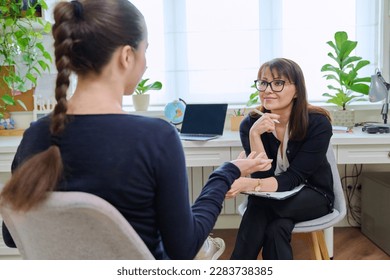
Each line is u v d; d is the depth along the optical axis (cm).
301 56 247
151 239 71
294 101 150
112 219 59
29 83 234
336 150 185
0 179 197
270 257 137
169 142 66
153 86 239
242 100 254
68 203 57
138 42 71
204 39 251
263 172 155
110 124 65
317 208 144
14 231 71
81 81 69
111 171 63
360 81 221
